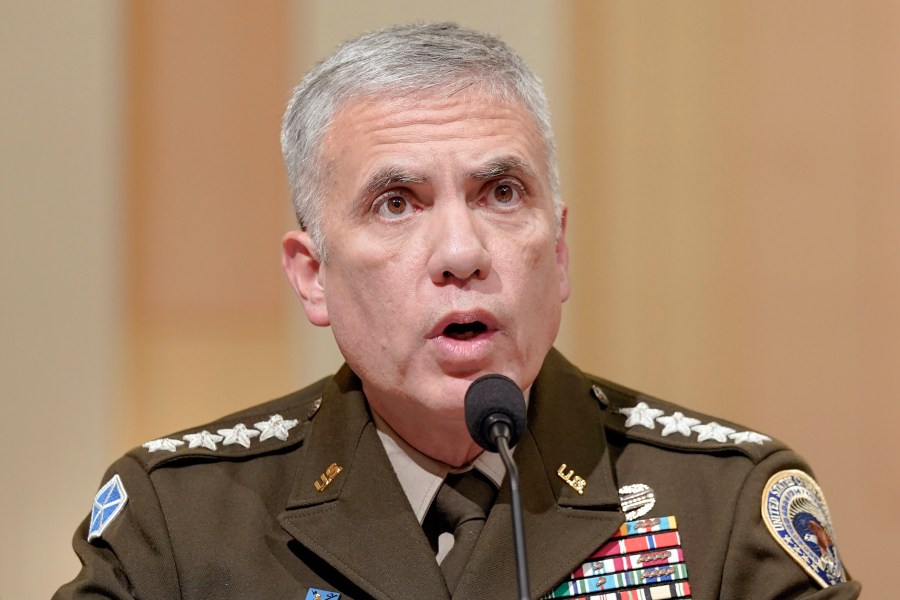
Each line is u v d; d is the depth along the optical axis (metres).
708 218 12.91
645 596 6.20
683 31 13.04
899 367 12.57
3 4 12.45
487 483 6.56
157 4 12.78
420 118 6.23
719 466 6.67
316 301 6.86
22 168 12.36
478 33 6.56
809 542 6.32
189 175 12.71
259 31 12.90
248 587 6.34
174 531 6.55
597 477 6.62
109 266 12.44
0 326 12.18
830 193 12.80
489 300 6.04
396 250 6.16
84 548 6.68
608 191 13.01
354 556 6.29
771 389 12.75
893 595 12.32
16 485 12.09
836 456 12.61
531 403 6.83
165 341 12.50
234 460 7.02
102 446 12.23
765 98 12.92
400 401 6.29
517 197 6.34
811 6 12.90
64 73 12.51
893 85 12.75
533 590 6.11
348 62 6.48
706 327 12.86
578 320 12.94
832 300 12.73
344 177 6.37
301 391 7.72
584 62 12.98
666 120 13.02
